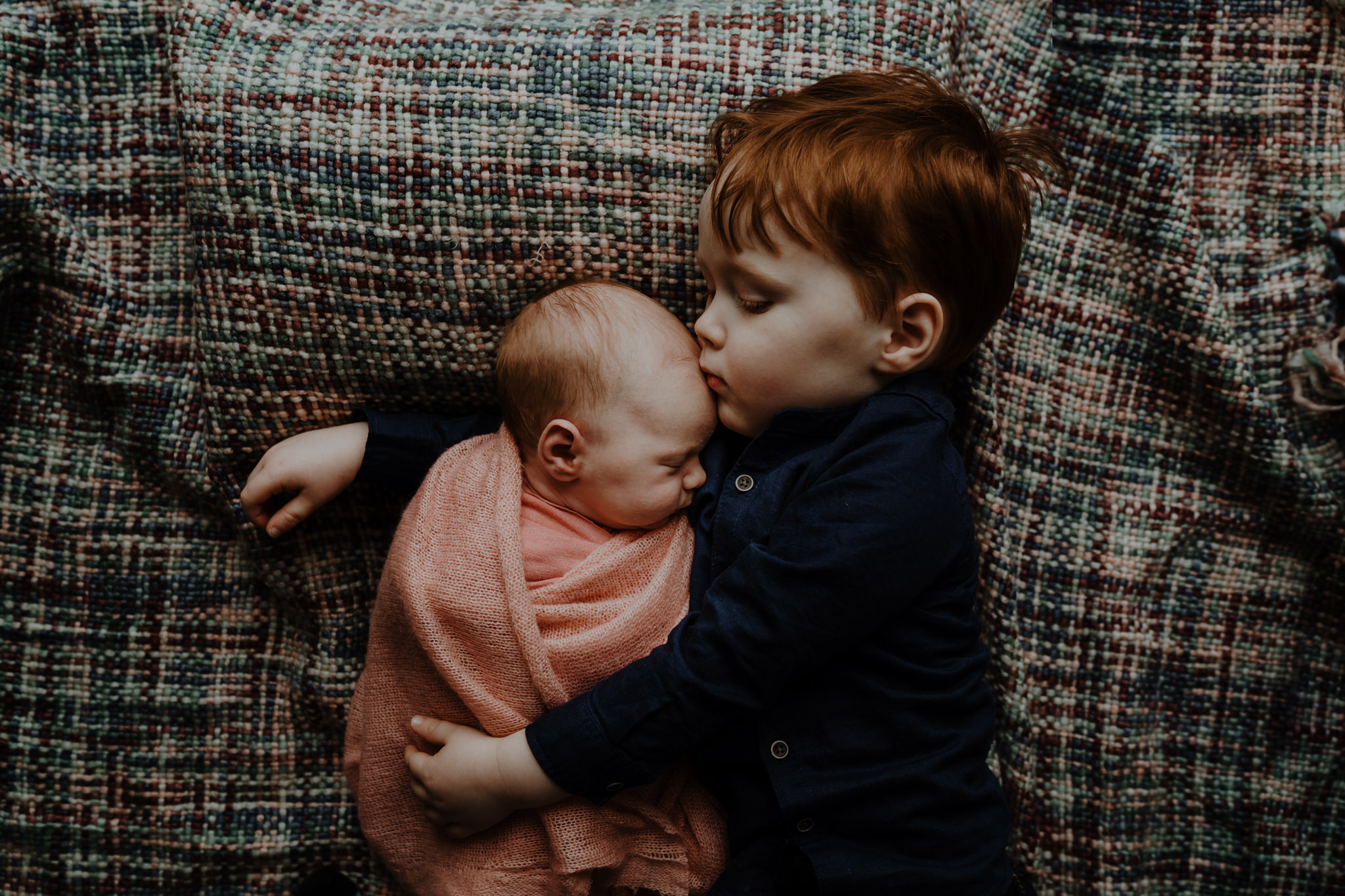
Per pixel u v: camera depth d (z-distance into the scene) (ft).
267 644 3.68
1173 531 3.81
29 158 3.52
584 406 2.93
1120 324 3.80
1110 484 3.79
